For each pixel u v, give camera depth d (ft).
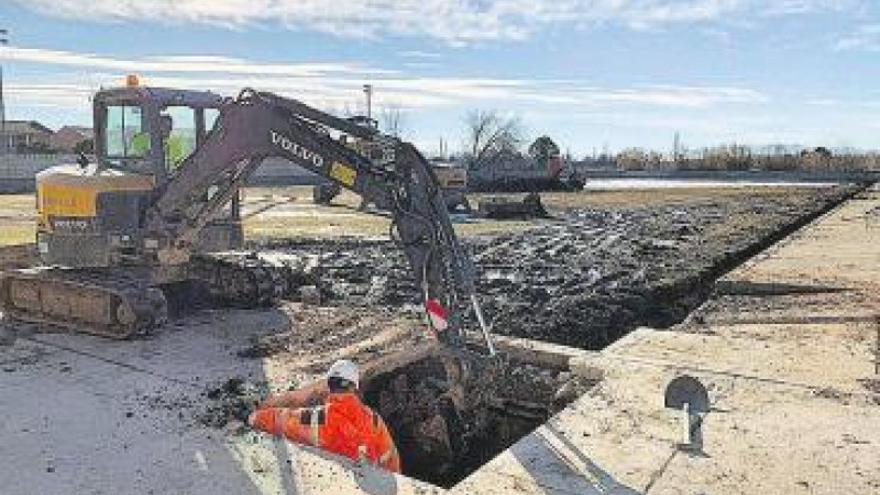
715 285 40.32
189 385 24.77
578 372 25.80
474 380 23.03
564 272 49.39
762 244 66.18
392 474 18.25
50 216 33.24
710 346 28.25
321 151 25.58
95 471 18.52
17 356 28.07
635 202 119.34
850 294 36.68
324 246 62.08
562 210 104.06
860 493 16.92
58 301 31.27
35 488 17.69
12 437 20.56
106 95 32.78
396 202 23.80
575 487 17.29
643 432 20.26
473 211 100.27
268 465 18.78
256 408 22.68
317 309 35.35
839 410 21.75
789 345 28.35
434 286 23.12
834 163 238.89
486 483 17.49
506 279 46.50
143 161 32.63
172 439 20.40
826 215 80.59
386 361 26.55
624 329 36.35
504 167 171.42
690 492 17.02
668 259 54.95
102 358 27.76
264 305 35.65
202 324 32.45
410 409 26.73
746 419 21.13
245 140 27.45
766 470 18.04
